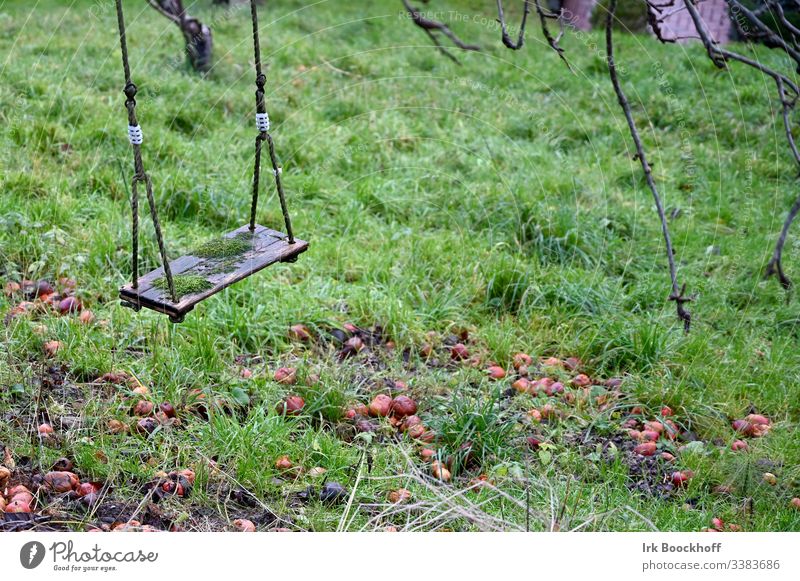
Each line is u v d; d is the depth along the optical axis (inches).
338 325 240.7
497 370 234.5
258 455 210.7
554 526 199.9
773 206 293.6
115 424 211.8
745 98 344.5
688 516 208.5
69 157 275.6
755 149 319.3
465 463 215.3
